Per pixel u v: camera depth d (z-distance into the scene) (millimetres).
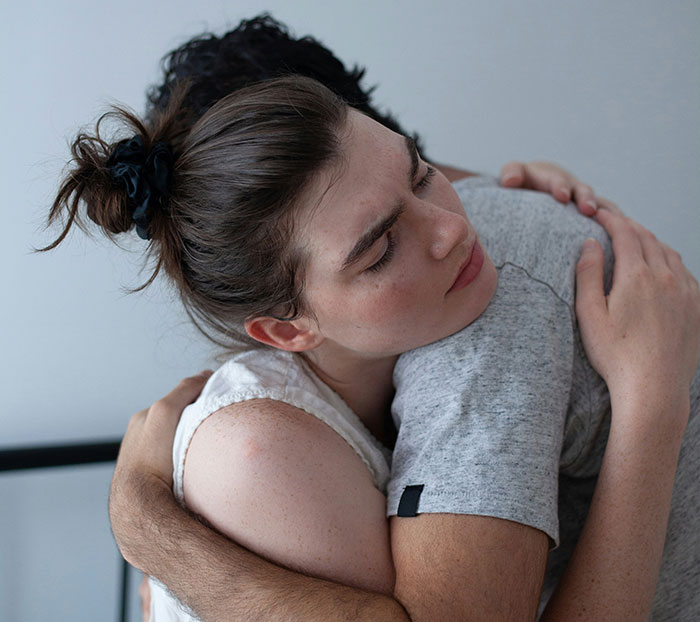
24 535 1373
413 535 597
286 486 616
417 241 604
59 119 1240
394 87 1368
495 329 647
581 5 1331
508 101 1384
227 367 738
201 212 629
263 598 597
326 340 716
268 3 1295
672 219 1352
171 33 1265
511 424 602
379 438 804
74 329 1313
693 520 724
